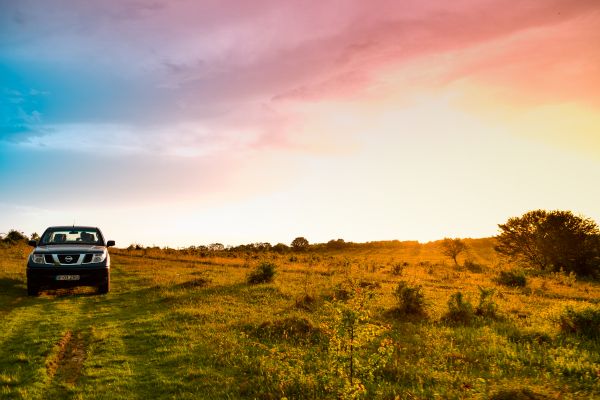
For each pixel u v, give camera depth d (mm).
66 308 13617
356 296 7004
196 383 7488
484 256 65250
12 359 8656
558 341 10133
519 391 6250
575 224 42656
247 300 15375
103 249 16266
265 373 7793
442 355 9016
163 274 23031
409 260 57656
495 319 13141
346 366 6590
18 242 40375
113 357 8938
